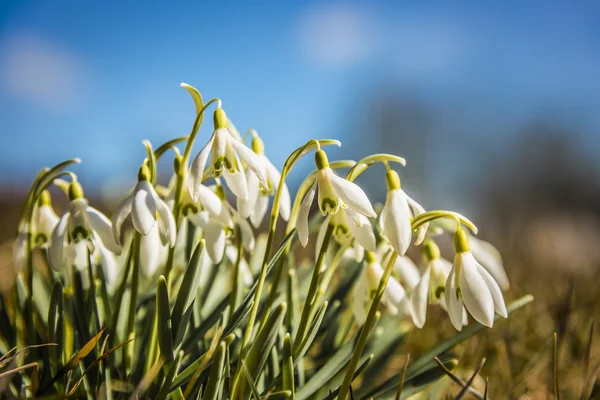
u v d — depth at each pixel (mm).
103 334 344
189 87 329
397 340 374
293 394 320
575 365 418
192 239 386
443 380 366
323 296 403
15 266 348
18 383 336
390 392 337
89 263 339
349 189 313
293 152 323
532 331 475
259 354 323
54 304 334
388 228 312
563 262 734
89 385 333
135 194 321
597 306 521
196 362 323
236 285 350
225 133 326
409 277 384
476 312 306
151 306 376
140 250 330
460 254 313
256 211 356
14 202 1124
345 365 346
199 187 326
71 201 336
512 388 396
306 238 312
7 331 361
